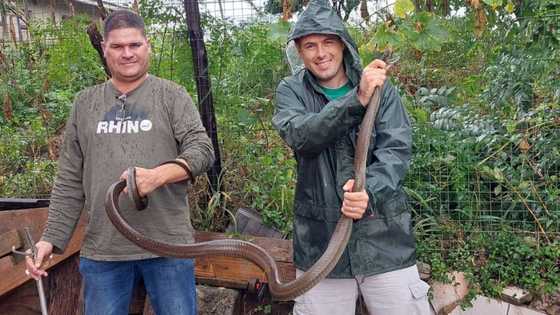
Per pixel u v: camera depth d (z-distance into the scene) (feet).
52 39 21.63
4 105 23.08
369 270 10.61
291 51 13.08
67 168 11.28
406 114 10.73
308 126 9.87
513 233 15.66
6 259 13.52
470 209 15.78
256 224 16.57
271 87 19.13
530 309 14.79
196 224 16.88
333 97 10.84
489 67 17.58
